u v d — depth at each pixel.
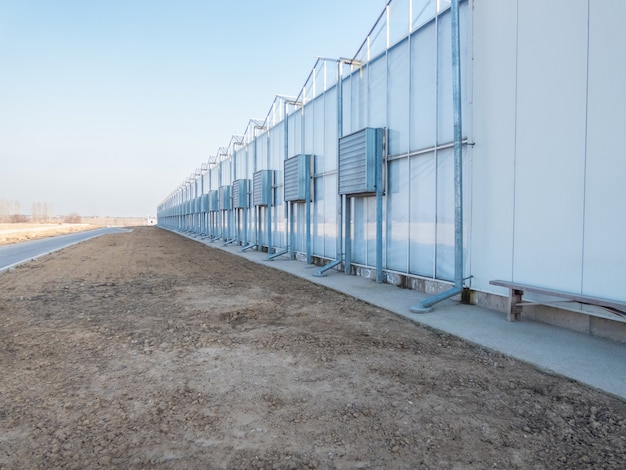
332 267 11.41
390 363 4.30
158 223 113.44
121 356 4.59
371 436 2.85
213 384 3.78
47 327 5.87
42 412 3.24
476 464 2.52
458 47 6.77
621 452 2.63
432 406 3.29
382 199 9.65
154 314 6.63
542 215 5.75
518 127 6.10
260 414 3.19
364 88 10.41
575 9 5.27
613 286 4.89
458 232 6.84
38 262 14.84
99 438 2.85
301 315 6.48
